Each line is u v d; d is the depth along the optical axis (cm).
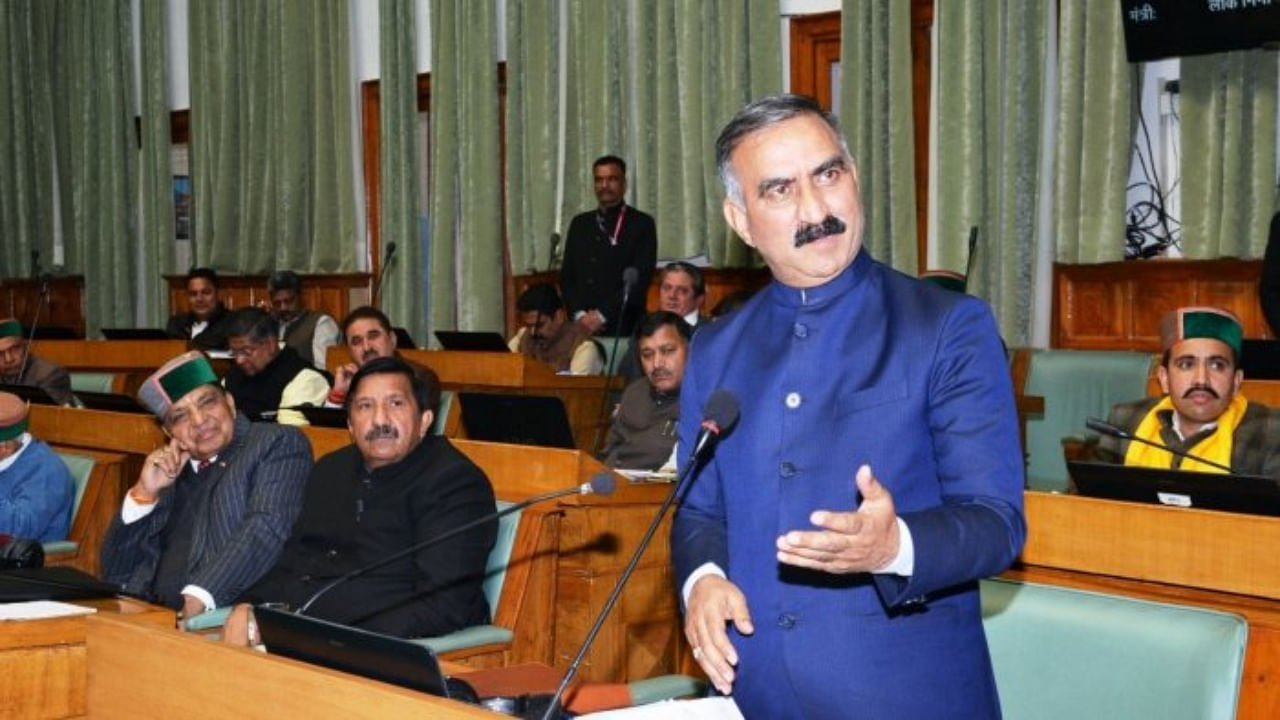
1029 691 213
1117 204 677
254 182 1084
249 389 674
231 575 388
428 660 168
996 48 710
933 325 178
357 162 1030
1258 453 381
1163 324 394
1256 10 625
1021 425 562
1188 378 381
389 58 986
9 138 1280
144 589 414
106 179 1212
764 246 184
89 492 478
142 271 1210
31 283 1276
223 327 898
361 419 358
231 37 1096
